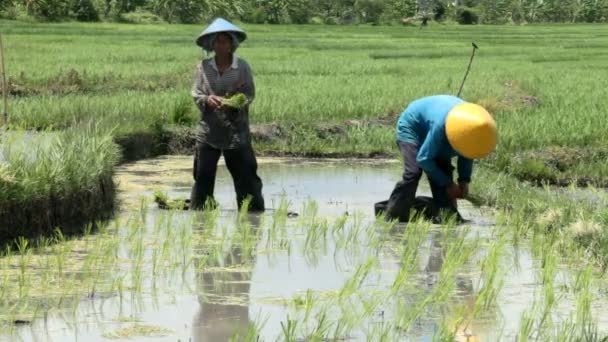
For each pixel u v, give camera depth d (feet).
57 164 33.55
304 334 21.75
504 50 163.22
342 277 27.27
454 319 22.89
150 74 86.48
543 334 21.97
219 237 32.35
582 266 28.68
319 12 303.48
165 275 26.94
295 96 69.46
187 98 59.47
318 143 55.77
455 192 35.45
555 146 50.31
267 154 54.95
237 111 37.47
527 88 84.94
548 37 227.40
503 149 48.70
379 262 29.25
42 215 31.86
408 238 32.27
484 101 68.18
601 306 24.41
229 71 37.55
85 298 24.40
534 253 30.09
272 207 39.06
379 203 36.94
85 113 56.44
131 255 29.27
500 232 33.78
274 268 28.22
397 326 22.24
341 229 34.09
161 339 21.33
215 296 24.90
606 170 45.83
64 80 76.23
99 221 34.53
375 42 177.78
